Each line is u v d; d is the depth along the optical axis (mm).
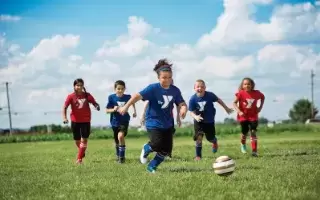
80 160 11734
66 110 11852
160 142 8461
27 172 9500
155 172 8453
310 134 29578
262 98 13023
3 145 27266
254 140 12438
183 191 6301
